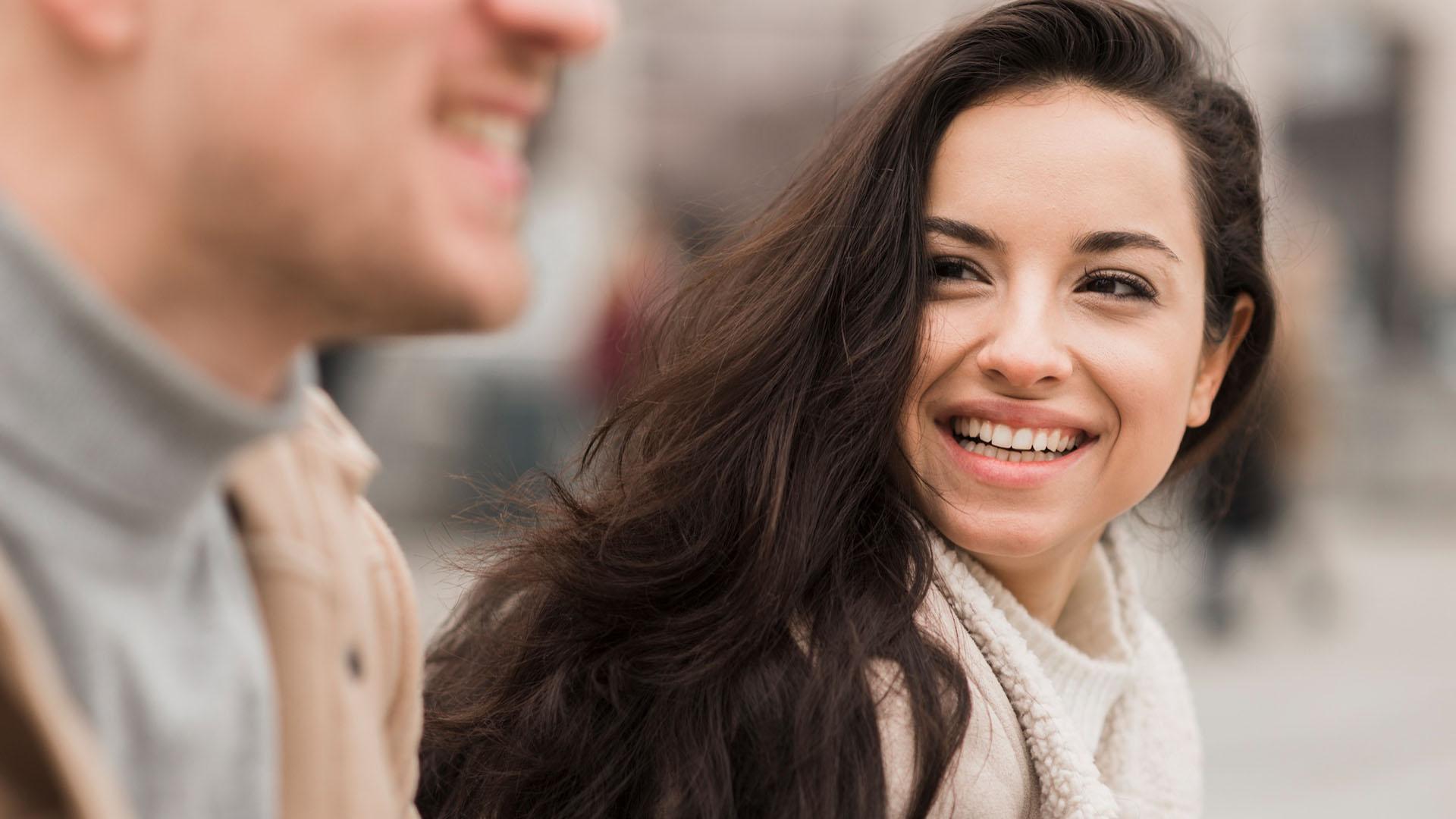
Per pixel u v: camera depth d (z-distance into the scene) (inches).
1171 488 110.9
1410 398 587.2
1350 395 576.7
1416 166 769.6
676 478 89.1
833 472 84.6
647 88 602.9
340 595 60.1
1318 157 716.7
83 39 43.8
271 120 44.0
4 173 44.6
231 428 46.9
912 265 84.8
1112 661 98.5
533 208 367.6
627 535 89.4
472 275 47.5
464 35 47.1
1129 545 120.0
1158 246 84.7
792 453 85.7
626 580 86.2
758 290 91.1
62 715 43.3
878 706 78.6
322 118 44.4
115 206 44.9
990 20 86.8
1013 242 83.4
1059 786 81.3
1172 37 91.9
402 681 69.2
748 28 625.9
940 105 86.2
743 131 608.7
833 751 76.5
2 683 42.8
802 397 86.5
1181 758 101.5
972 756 79.3
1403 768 257.6
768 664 80.5
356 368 328.8
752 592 82.5
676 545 88.0
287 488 59.2
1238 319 100.1
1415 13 708.7
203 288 46.3
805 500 84.1
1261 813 232.5
